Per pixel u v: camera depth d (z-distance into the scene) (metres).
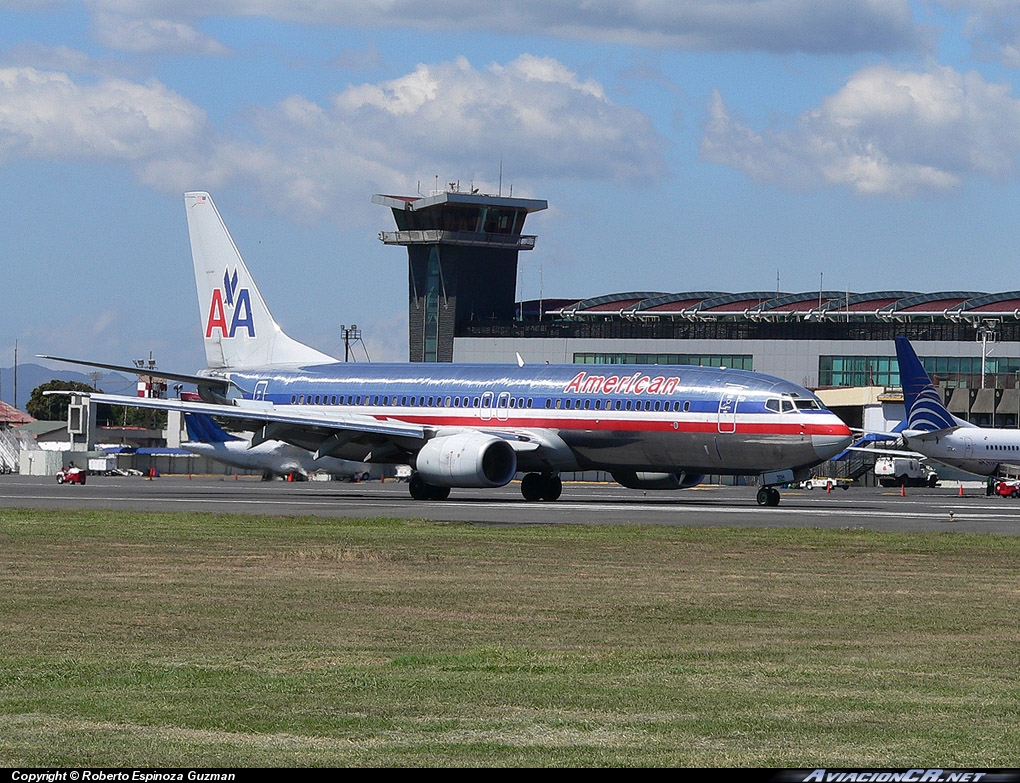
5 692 58.69
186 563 116.75
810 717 53.78
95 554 124.75
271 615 84.88
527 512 198.38
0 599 92.19
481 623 82.00
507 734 50.50
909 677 63.34
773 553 131.50
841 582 106.44
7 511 188.25
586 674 63.81
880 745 48.97
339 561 119.12
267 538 143.88
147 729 51.12
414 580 104.62
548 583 103.44
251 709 54.88
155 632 77.69
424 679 62.09
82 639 75.06
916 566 119.94
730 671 64.81
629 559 123.69
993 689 60.19
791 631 79.50
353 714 53.97
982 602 94.06
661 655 69.81
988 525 178.12
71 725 51.78
